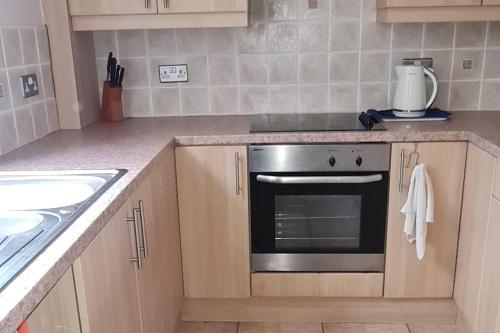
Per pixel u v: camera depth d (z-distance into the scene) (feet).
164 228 5.97
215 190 6.66
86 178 4.67
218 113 8.12
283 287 7.06
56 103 7.14
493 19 6.71
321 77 7.96
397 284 6.93
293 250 6.94
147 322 5.11
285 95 8.04
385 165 6.46
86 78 7.52
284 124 7.11
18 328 2.51
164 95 8.10
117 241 4.15
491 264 5.64
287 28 7.77
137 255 4.73
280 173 6.56
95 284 3.61
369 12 7.66
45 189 4.61
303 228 6.91
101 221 3.65
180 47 7.91
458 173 6.45
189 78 8.04
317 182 6.44
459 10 6.70
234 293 7.11
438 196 6.55
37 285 2.65
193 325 7.21
